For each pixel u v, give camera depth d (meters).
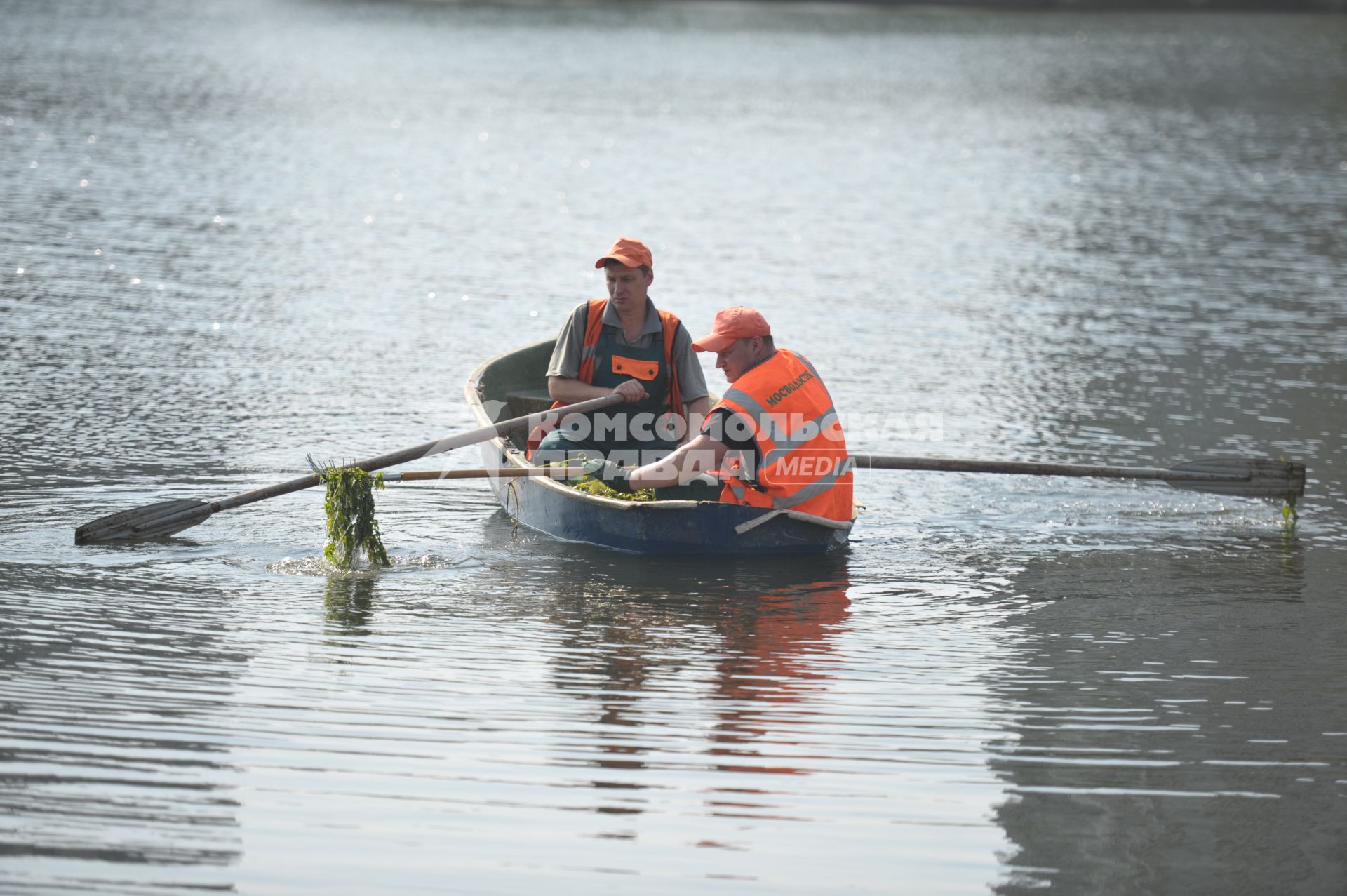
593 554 23.86
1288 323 44.16
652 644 19.89
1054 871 14.15
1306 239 59.34
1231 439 31.84
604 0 198.88
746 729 17.14
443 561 23.36
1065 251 56.06
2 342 37.00
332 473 23.00
